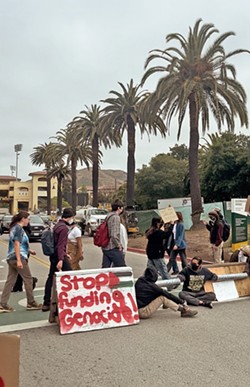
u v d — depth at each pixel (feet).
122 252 25.26
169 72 72.64
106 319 20.35
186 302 25.00
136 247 64.95
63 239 23.16
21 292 28.71
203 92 73.36
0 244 74.49
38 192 321.52
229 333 19.22
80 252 28.86
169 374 14.33
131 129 101.35
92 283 20.85
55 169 187.62
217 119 73.77
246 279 28.27
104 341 18.17
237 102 73.82
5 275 38.47
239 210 44.78
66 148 142.72
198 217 76.18
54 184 324.60
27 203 321.93
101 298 20.76
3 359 8.43
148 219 83.66
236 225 44.29
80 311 20.01
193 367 14.97
